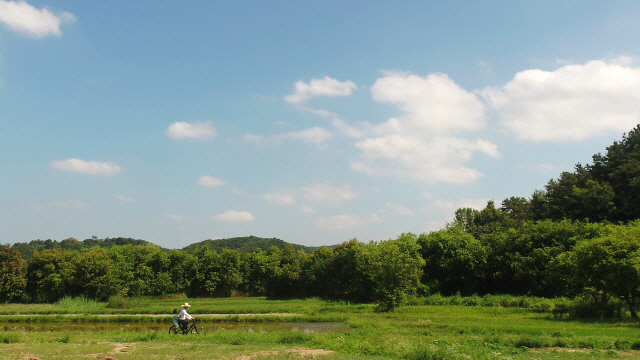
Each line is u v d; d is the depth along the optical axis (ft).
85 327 129.08
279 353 62.90
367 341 77.15
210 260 251.19
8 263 215.10
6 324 137.90
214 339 82.84
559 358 62.18
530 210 288.51
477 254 207.82
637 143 245.24
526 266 190.70
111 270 212.64
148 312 160.97
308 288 241.55
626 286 113.70
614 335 84.69
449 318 125.70
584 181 246.68
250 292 256.52
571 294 130.62
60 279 211.00
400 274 151.02
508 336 86.17
